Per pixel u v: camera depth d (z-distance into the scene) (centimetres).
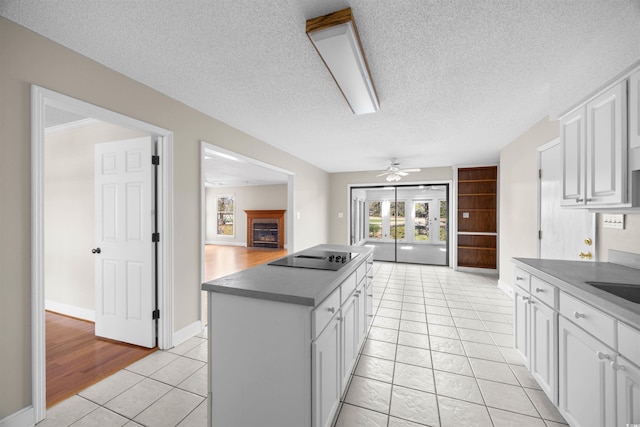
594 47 162
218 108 264
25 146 151
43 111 158
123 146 241
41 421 154
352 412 164
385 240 810
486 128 323
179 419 157
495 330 276
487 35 155
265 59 182
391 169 493
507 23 145
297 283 142
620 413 109
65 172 301
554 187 274
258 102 250
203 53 176
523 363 207
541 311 170
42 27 151
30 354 152
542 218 297
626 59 139
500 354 230
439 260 646
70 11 139
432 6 134
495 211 530
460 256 553
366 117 287
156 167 236
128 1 132
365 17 141
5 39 144
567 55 174
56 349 235
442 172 580
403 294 397
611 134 152
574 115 186
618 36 143
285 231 919
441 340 254
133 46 169
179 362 215
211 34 157
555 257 272
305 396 123
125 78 202
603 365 118
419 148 421
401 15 140
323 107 262
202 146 270
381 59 179
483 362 218
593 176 167
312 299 118
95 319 264
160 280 235
